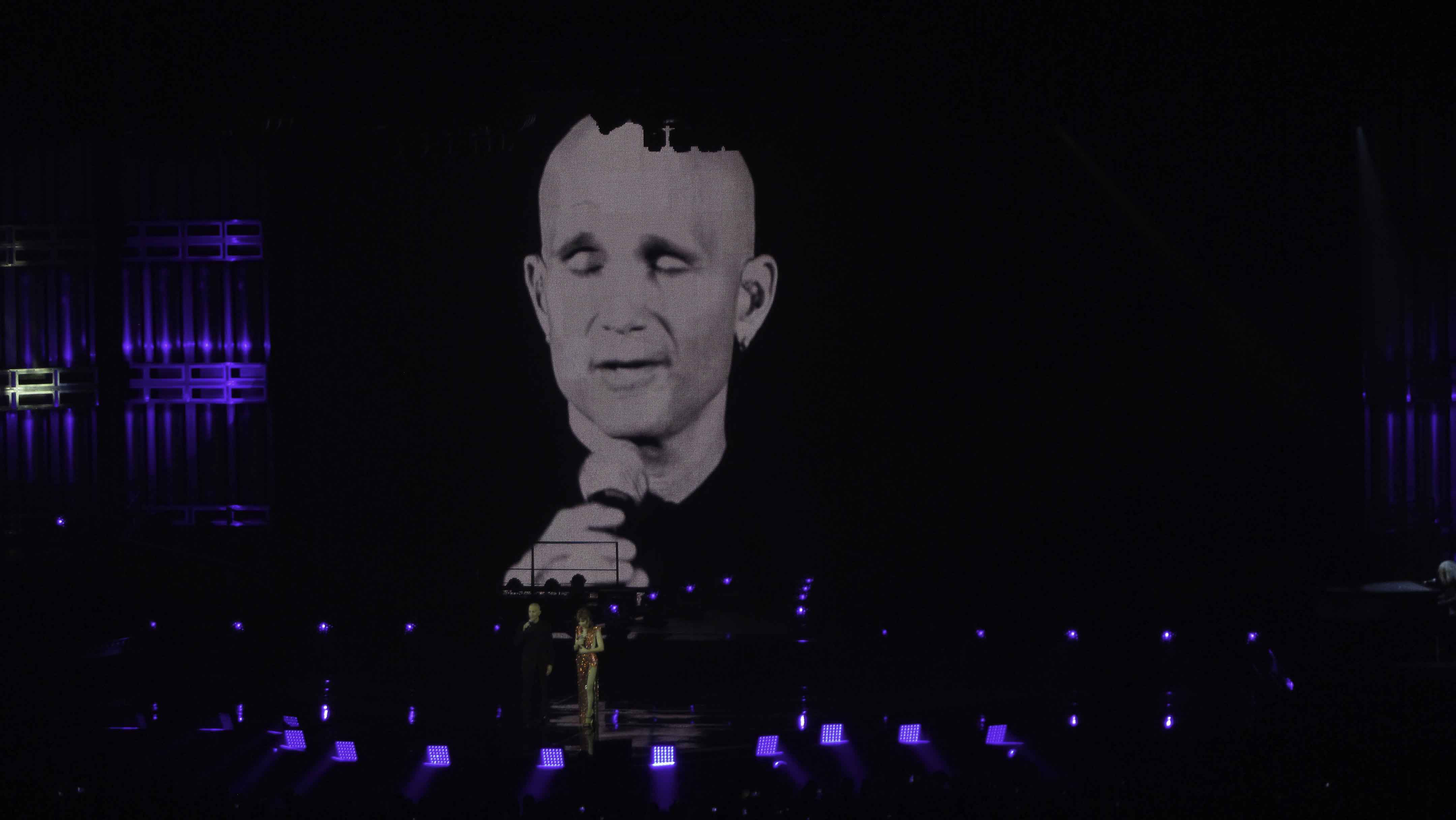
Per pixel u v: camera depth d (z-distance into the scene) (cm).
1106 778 3288
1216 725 4694
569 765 4200
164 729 4844
